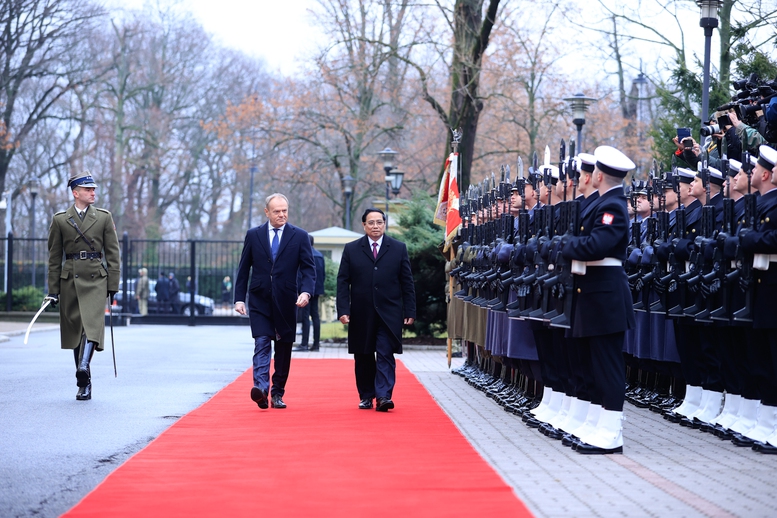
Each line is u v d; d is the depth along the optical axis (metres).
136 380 13.94
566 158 8.97
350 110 40.22
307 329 20.95
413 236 22.48
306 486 6.44
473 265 11.88
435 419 9.91
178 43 57.34
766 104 9.83
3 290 34.53
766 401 8.22
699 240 8.96
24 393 12.16
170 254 35.16
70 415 10.18
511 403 10.88
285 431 9.01
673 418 9.99
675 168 9.96
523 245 9.18
